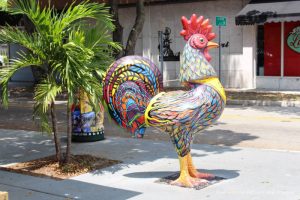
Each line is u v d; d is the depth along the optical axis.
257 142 10.61
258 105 17.77
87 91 7.46
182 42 24.42
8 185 7.19
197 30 6.57
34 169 8.07
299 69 21.53
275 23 21.89
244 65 22.70
